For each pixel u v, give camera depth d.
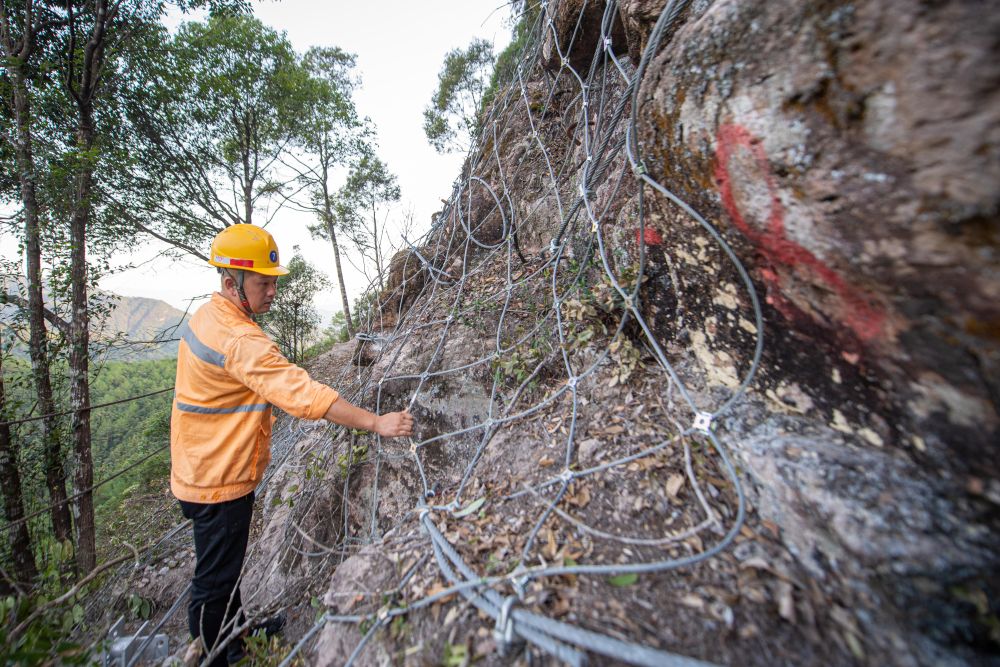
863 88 0.79
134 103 7.91
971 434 0.86
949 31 0.66
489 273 3.17
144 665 2.41
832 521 0.98
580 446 1.57
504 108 4.33
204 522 1.86
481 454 1.87
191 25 8.47
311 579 2.17
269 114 10.30
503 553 1.30
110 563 1.81
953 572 0.84
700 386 1.49
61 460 5.78
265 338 1.76
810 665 0.86
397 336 3.10
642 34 1.94
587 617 1.03
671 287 1.68
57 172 5.46
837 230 0.92
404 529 1.70
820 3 0.83
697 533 1.16
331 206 14.60
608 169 2.59
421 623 1.21
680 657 0.89
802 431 1.17
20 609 1.33
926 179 0.74
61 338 5.98
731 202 1.17
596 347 1.91
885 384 1.00
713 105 1.10
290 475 3.17
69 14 6.22
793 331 1.19
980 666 0.79
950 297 0.79
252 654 1.91
